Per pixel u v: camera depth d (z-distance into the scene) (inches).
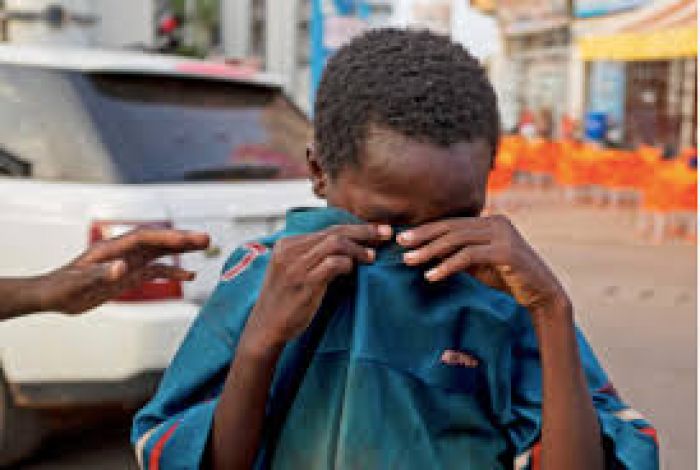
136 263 64.9
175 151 167.9
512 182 709.3
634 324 282.2
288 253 46.9
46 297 64.3
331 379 49.8
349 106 48.6
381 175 47.9
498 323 50.1
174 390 51.8
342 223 50.2
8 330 156.9
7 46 182.4
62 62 172.1
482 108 49.0
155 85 176.7
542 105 834.2
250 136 183.8
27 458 168.7
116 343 149.3
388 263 49.8
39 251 156.0
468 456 49.0
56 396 155.3
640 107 734.5
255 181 175.3
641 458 49.3
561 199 633.6
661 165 446.3
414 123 47.3
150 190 156.4
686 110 687.7
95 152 162.1
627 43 643.5
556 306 47.3
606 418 50.9
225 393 48.2
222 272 55.7
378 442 47.9
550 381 47.6
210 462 48.4
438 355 49.3
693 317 290.2
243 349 47.5
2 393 160.6
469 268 48.4
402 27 52.7
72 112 166.6
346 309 50.6
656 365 238.4
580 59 751.1
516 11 833.5
